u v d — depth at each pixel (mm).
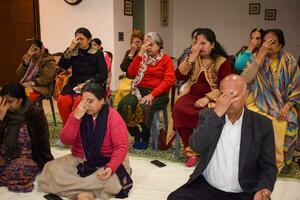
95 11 5863
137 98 3289
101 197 2340
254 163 1811
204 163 1843
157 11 7320
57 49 6199
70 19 6031
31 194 2428
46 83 3771
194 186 1922
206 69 2996
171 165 2973
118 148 2326
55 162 2441
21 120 2475
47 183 2412
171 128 3201
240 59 3156
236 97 1729
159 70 3299
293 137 2789
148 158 3135
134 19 6879
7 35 6492
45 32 6223
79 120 2301
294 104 2779
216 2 7641
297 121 2887
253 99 2846
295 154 3215
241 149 1788
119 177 2350
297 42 7332
